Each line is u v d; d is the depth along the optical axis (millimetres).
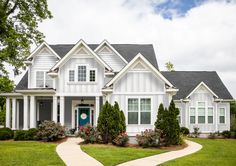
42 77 32094
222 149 21859
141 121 25062
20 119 34594
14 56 27375
